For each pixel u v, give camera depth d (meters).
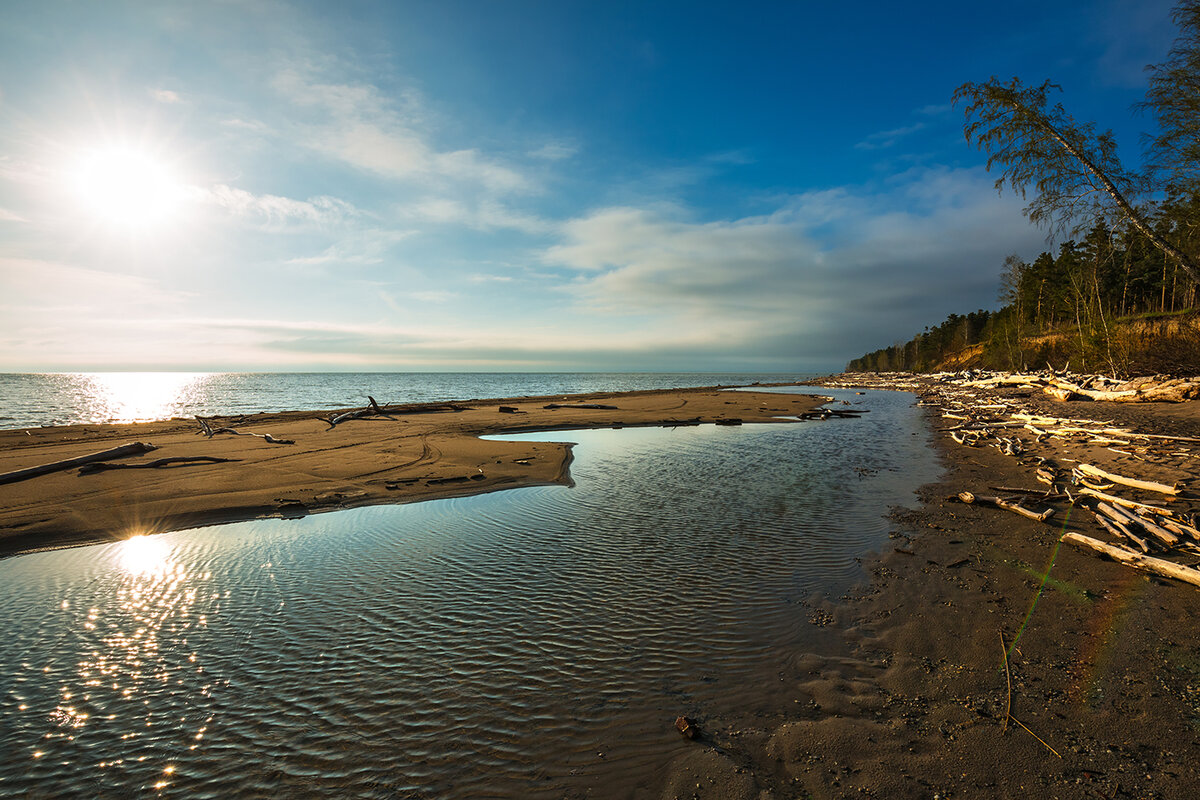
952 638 4.85
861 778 3.21
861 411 31.23
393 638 5.12
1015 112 12.53
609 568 6.85
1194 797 2.89
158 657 4.84
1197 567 5.87
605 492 11.08
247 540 8.05
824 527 8.45
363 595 6.10
